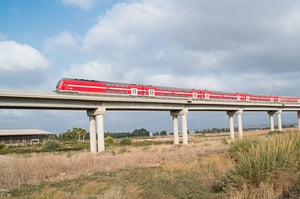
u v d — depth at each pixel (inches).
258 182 365.1
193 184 485.7
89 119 1628.9
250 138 633.0
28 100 1266.0
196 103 2101.4
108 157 914.1
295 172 386.3
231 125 2554.1
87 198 416.8
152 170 671.8
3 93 1167.6
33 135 3211.1
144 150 1311.5
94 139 1576.0
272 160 374.0
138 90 1761.8
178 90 2036.2
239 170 394.0
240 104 2471.7
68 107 1433.3
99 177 620.4
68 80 1412.4
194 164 704.4
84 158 868.0
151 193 440.1
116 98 1594.5
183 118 2065.7
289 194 334.3
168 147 1529.3
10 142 2940.5
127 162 817.5
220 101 2304.4
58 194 439.5
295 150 417.1
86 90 1478.8
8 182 581.3
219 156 788.6
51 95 1314.0
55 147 1916.8
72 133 3754.9
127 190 461.4
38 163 755.4
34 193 458.6
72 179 610.2
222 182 413.1
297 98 3272.6
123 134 6466.5
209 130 6830.7
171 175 587.5
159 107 1888.5
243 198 328.8
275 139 461.7
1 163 776.9
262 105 2746.1
